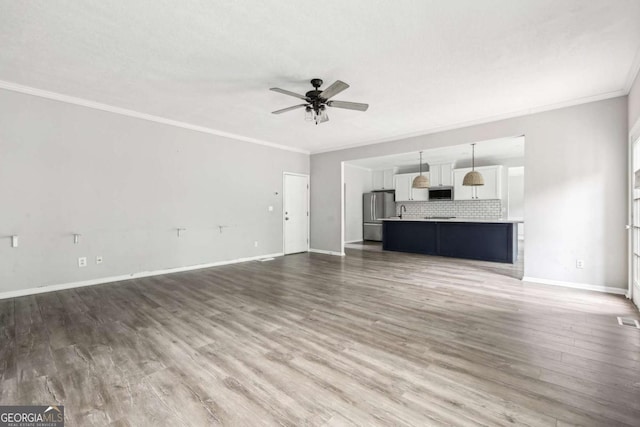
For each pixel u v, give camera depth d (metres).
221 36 2.48
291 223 6.95
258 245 6.25
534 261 4.25
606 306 3.22
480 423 1.50
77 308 3.19
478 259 6.12
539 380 1.86
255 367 2.03
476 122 4.73
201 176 5.28
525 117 4.29
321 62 2.91
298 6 2.11
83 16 2.21
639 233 3.17
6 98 3.47
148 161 4.63
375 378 1.90
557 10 2.15
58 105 3.81
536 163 4.20
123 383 1.84
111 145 4.25
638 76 3.04
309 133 5.64
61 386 1.81
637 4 2.07
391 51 2.71
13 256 3.55
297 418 1.54
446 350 2.26
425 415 1.56
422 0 2.05
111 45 2.61
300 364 2.07
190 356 2.18
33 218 3.67
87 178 4.06
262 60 2.87
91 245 4.11
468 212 8.58
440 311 3.09
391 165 9.27
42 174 3.72
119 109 4.28
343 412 1.59
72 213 3.95
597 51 2.71
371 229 9.61
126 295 3.66
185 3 2.07
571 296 3.58
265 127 5.24
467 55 2.78
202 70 3.08
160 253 4.79
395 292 3.79
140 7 2.11
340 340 2.44
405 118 4.66
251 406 1.63
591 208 3.84
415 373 1.95
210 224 5.43
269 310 3.14
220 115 4.58
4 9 2.12
